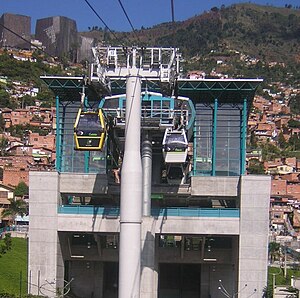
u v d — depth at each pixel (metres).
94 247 66.38
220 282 70.38
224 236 61.81
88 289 71.19
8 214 122.00
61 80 67.50
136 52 47.00
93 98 69.25
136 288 42.91
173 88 53.72
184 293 75.44
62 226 60.62
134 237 43.03
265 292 58.41
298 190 169.00
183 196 64.12
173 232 59.28
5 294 58.72
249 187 59.38
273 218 151.75
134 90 45.69
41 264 60.31
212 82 66.38
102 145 46.41
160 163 61.66
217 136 69.12
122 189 43.53
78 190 64.12
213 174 68.06
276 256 108.69
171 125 52.97
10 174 144.75
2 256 79.62
